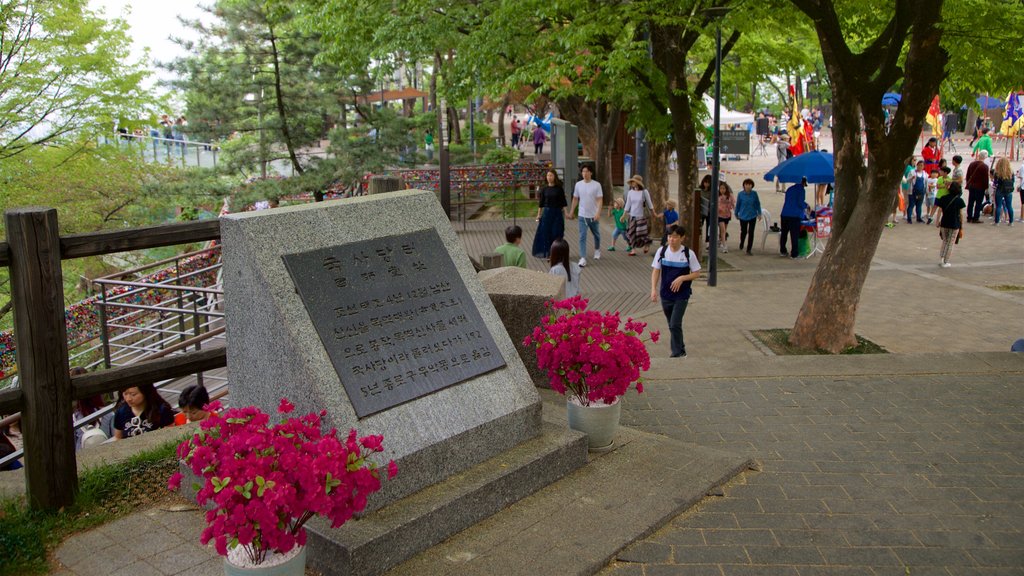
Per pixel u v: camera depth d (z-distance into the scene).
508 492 5.27
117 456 5.82
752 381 8.01
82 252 5.05
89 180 16.86
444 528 4.86
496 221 23.95
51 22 15.28
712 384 7.94
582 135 27.17
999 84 10.95
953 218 16.94
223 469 3.73
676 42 16.81
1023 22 9.88
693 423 6.97
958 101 12.82
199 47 19.70
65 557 4.73
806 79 56.28
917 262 17.73
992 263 17.41
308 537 4.54
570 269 10.01
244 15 19.17
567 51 15.65
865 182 10.95
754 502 5.52
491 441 5.41
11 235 4.82
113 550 4.79
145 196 18.28
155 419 7.20
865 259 11.16
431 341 5.40
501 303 7.60
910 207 22.44
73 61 15.48
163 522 5.09
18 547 4.70
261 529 3.63
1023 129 34.97
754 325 12.98
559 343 5.96
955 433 6.70
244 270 5.10
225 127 20.05
